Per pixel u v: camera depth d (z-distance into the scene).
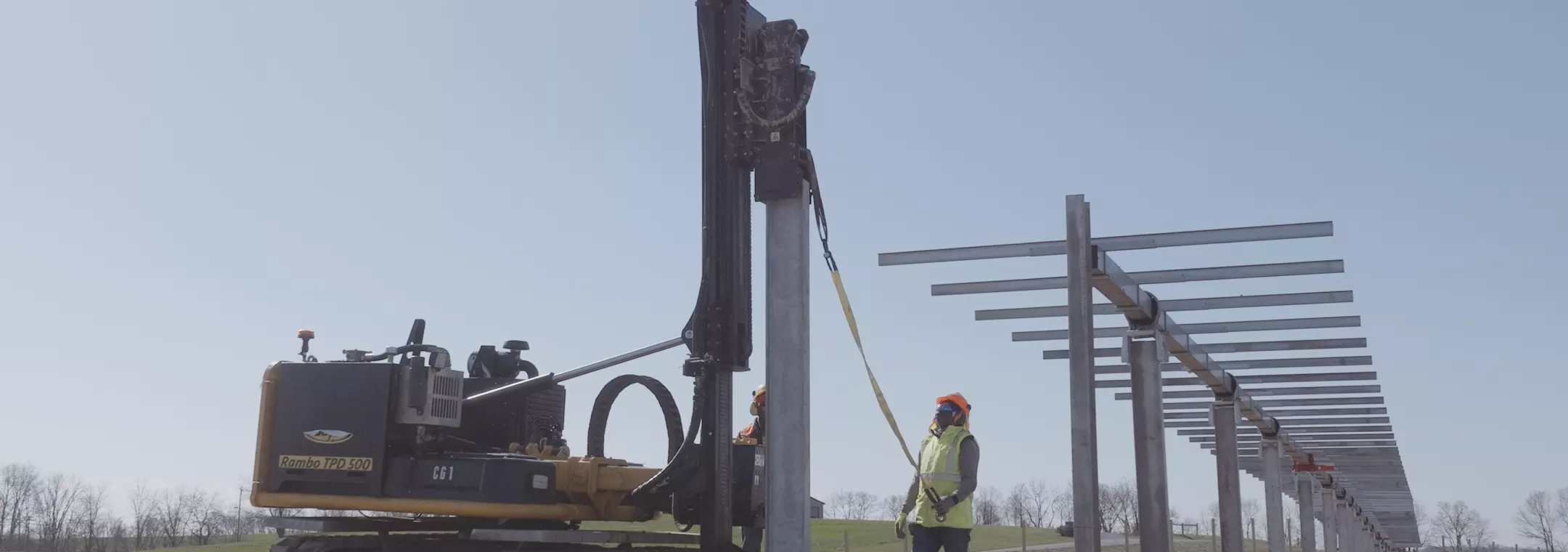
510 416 9.13
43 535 61.38
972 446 8.58
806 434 6.70
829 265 7.29
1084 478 8.27
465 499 7.73
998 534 46.44
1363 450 20.33
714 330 7.50
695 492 7.45
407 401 7.97
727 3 7.58
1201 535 57.94
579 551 8.30
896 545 28.86
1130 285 9.81
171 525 60.25
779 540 6.64
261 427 8.30
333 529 8.71
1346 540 27.06
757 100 7.15
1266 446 17.61
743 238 7.64
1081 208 8.68
